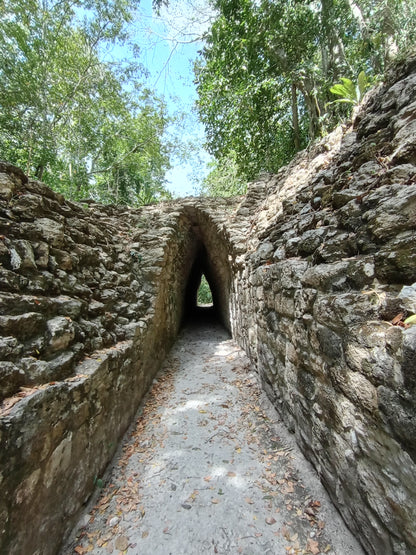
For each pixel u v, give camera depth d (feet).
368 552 4.13
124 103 33.42
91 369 6.36
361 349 3.85
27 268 6.10
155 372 12.96
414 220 3.75
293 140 21.45
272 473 6.40
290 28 16.31
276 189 14.61
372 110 7.65
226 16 17.81
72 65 28.12
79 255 9.05
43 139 23.85
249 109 18.75
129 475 6.71
